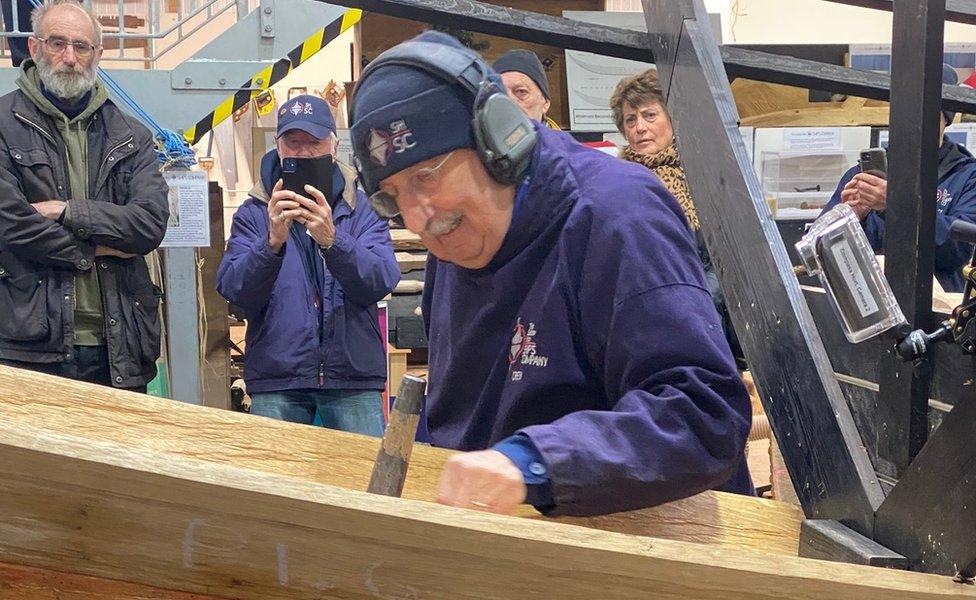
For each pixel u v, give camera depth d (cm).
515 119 101
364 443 126
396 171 99
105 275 264
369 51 472
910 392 94
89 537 68
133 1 374
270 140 431
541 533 72
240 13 321
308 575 70
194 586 70
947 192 249
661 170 257
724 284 123
